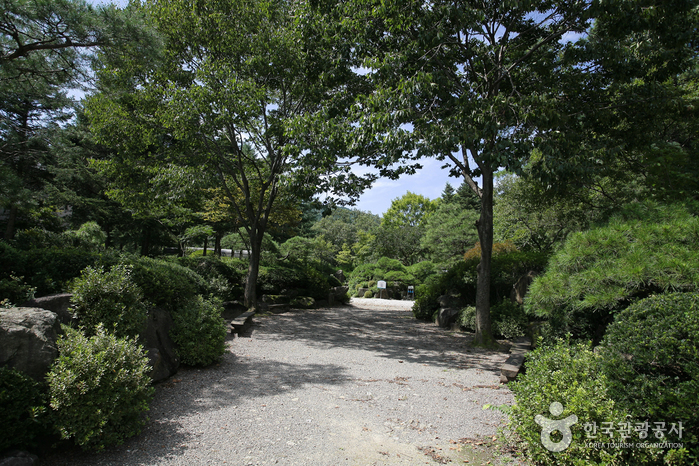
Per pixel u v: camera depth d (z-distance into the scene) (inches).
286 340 336.8
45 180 551.5
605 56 274.7
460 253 931.3
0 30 255.4
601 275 185.5
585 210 484.4
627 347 121.0
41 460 117.6
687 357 109.0
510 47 334.3
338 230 1855.3
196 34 414.3
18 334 121.8
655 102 292.7
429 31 272.2
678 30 257.1
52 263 199.0
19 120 523.5
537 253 402.0
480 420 166.4
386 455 131.8
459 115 266.2
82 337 137.2
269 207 485.1
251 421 154.7
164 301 238.7
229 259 605.9
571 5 269.4
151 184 452.4
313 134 330.0
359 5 304.2
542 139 261.9
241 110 389.1
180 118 389.4
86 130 496.1
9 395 108.1
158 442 133.0
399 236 1299.2
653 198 276.5
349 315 542.6
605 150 290.2
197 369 225.6
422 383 220.5
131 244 920.3
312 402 180.4
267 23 426.3
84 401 123.1
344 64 349.7
